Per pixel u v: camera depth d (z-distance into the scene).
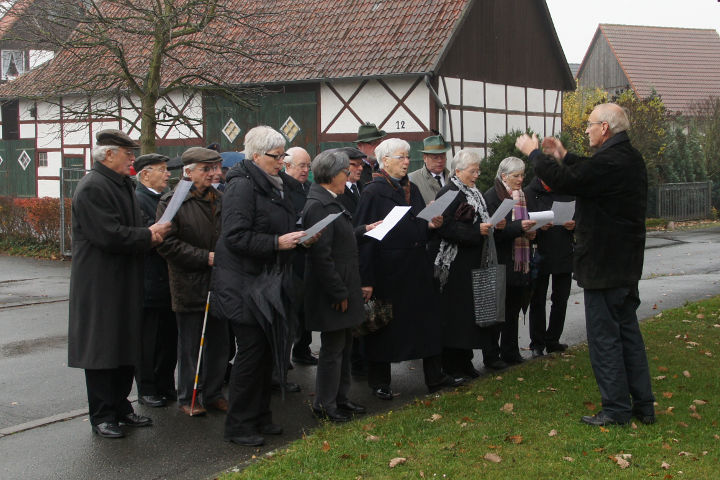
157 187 6.16
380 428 5.22
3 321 9.59
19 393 6.53
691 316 8.84
